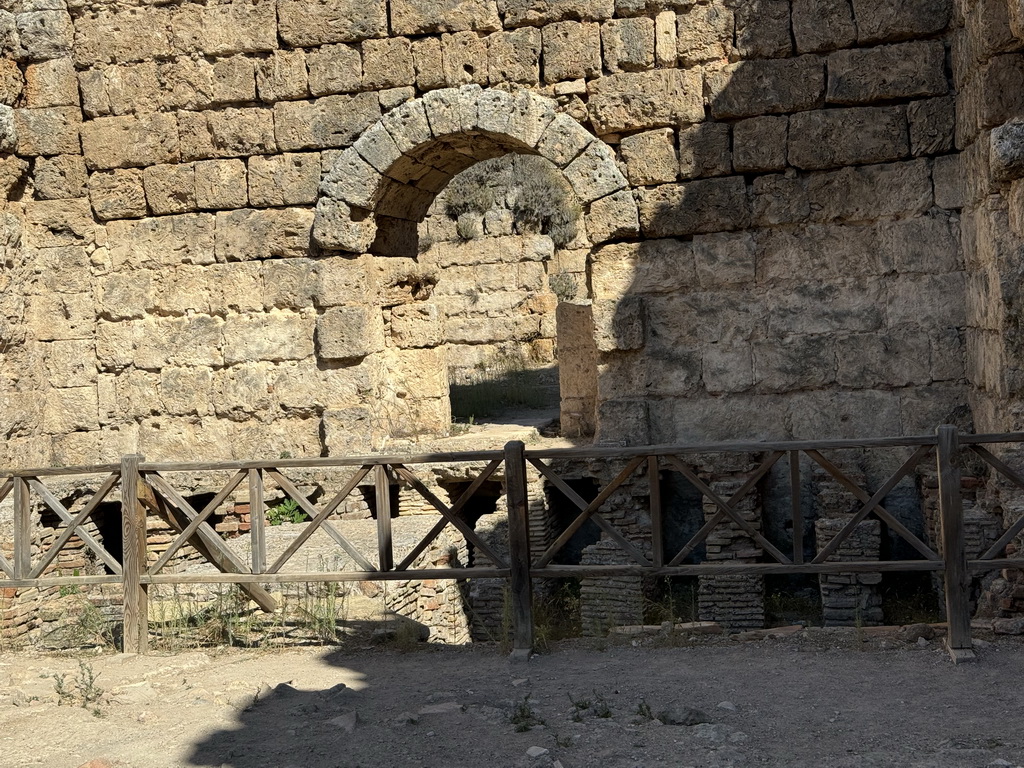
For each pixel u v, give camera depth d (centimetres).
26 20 1317
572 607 1264
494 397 2067
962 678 624
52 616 1077
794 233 1215
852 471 1208
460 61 1262
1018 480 661
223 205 1320
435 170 1404
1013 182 977
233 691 662
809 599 1248
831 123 1191
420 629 840
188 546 1364
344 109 1287
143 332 1347
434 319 1455
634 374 1260
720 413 1242
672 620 789
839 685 622
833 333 1211
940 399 1190
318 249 1312
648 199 1238
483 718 587
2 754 565
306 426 1333
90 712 632
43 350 1352
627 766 507
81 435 1354
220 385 1338
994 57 1005
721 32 1206
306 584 911
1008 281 968
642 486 1269
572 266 2628
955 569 673
